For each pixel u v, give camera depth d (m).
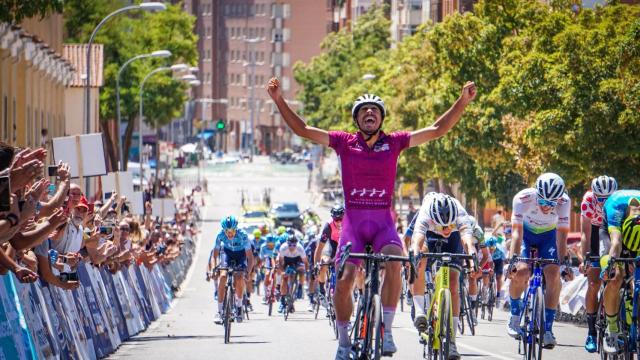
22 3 41.00
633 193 22.48
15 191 16.14
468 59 73.25
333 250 35.12
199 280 81.94
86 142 39.19
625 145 53.88
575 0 67.06
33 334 19.39
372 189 18.48
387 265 18.44
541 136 55.25
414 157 100.31
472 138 72.62
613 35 56.50
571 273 24.73
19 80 73.69
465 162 80.06
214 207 184.62
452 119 18.55
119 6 134.12
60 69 92.38
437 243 22.42
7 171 15.07
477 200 81.50
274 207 136.00
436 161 82.44
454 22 73.38
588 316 24.31
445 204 21.88
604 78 54.75
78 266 26.30
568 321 42.34
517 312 24.03
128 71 135.38
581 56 54.84
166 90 139.00
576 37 55.00
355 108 18.47
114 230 32.66
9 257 18.09
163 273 59.78
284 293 46.19
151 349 29.64
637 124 53.47
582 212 24.25
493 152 71.62
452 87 74.50
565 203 24.33
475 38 73.06
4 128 66.19
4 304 17.42
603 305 23.70
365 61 153.62
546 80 56.66
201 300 61.09
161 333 35.84
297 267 46.62
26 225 18.59
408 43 105.75
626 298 22.33
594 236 24.39
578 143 54.19
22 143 74.44
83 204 25.72
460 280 23.77
